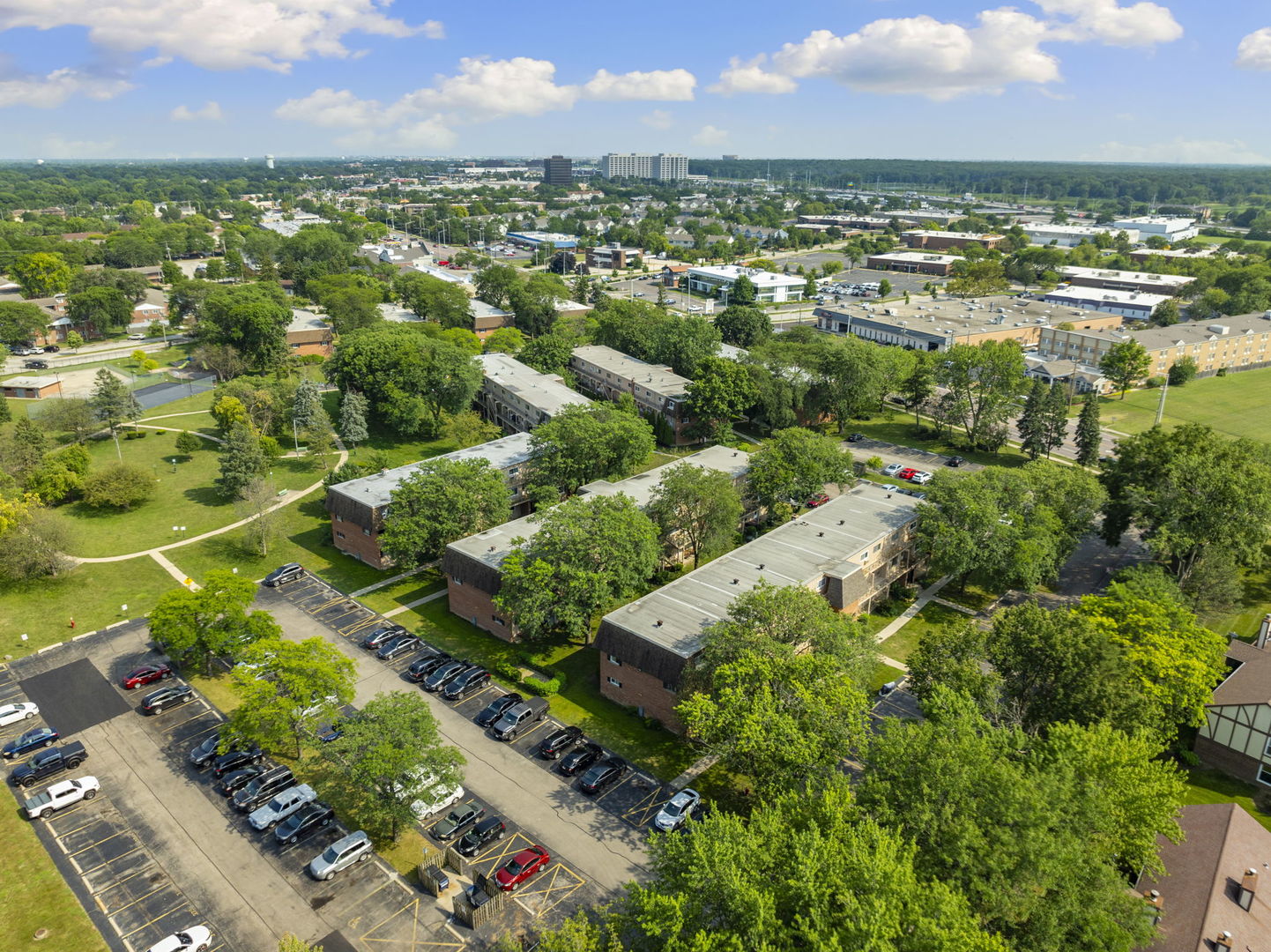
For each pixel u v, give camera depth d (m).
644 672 68.19
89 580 91.00
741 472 107.75
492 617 82.38
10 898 50.78
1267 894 46.12
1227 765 64.81
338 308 187.50
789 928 35.09
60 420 124.31
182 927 49.06
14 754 63.50
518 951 42.06
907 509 96.44
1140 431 151.62
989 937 35.72
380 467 115.25
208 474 120.81
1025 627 60.19
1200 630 66.88
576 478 106.69
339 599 89.69
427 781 56.22
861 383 143.12
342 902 51.22
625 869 54.00
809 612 61.81
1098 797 44.12
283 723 58.38
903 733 47.09
